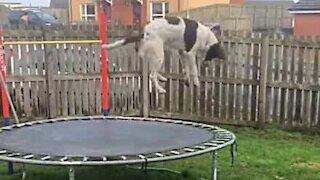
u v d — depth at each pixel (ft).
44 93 21.56
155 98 22.91
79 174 14.44
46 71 21.33
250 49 20.36
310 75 19.48
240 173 14.38
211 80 21.42
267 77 20.30
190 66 18.39
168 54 21.93
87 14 63.36
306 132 19.99
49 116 21.72
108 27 22.59
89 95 22.24
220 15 53.42
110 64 22.09
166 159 10.69
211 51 18.34
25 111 21.35
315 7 59.31
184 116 22.34
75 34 21.39
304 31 60.90
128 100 22.80
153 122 15.55
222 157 16.07
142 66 22.54
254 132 20.27
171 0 60.08
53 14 62.95
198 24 18.01
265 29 59.77
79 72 21.83
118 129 14.37
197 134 13.41
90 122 15.64
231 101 21.25
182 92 22.18
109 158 10.69
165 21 17.65
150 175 14.35
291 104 20.12
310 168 14.93
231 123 21.39
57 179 13.94
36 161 10.44
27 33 20.74
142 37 17.79
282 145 18.03
